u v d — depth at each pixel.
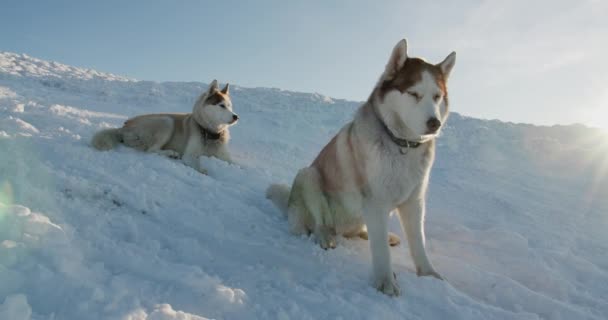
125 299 2.03
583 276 4.01
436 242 4.52
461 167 9.45
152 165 5.34
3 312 1.67
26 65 17.25
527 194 7.36
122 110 11.88
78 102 11.86
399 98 3.09
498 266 4.01
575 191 7.79
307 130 13.49
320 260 3.45
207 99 6.77
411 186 3.25
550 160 10.43
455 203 6.39
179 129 6.76
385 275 3.04
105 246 2.76
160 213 3.76
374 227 3.21
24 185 3.30
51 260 2.22
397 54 3.23
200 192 4.58
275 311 2.37
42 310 1.87
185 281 2.43
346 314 2.54
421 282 3.16
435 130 2.96
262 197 5.14
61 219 3.04
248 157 7.96
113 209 3.61
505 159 10.48
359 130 3.32
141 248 2.87
